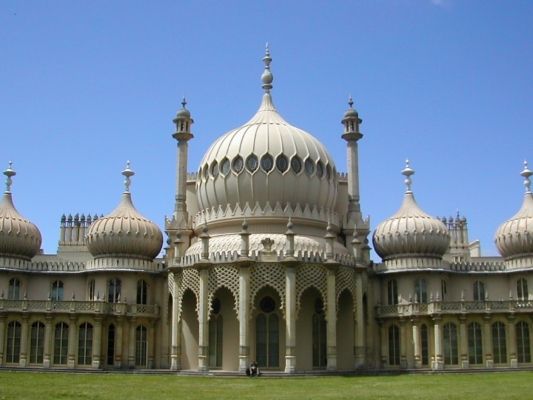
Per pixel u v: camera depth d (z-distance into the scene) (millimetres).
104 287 70875
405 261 71250
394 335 69938
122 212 73062
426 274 70750
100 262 71500
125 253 71625
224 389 42281
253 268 61469
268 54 76188
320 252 63781
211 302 61844
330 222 69125
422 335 68000
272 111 73375
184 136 75500
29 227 73062
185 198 74438
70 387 42312
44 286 72812
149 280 71812
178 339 64312
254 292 61062
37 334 66438
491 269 72875
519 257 71688
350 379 53156
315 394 38312
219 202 68375
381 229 73312
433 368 66062
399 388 43031
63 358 65875
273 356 63469
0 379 48594
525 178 74000
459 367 65562
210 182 69125
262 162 67250
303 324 64750
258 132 69000
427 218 72375
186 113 76000
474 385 45094
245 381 50719
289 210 66625
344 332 66875
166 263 71750
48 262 73000
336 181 72312
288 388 43375
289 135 69375
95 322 66750
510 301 66750
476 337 66500
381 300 72125
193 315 66688
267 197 66812
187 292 66938
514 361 65625
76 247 91250
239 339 61719
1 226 71312
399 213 73625
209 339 65062
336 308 62594
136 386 44062
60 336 66438
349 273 65000
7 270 70812
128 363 67812
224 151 69000
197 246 66250
